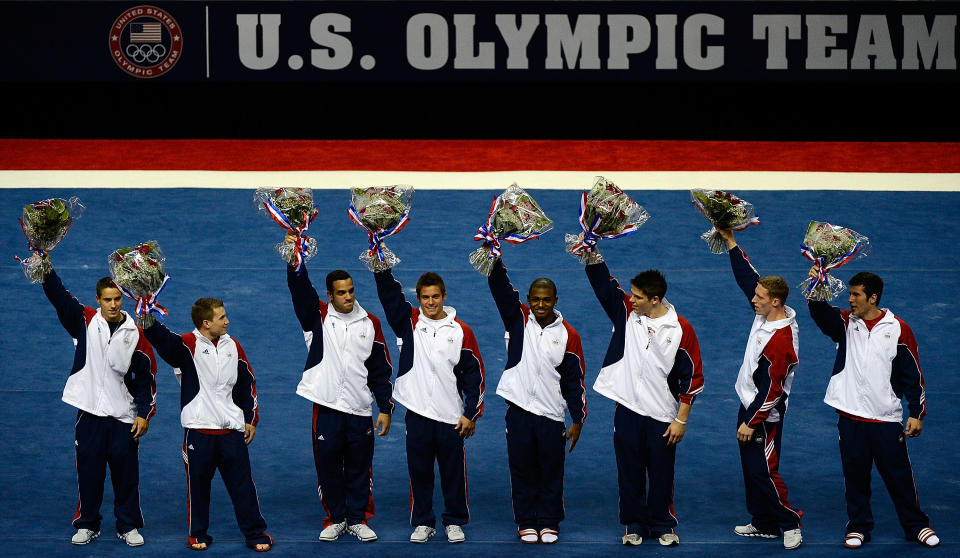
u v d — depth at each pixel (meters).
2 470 33.56
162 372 39.84
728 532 30.81
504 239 29.91
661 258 48.88
